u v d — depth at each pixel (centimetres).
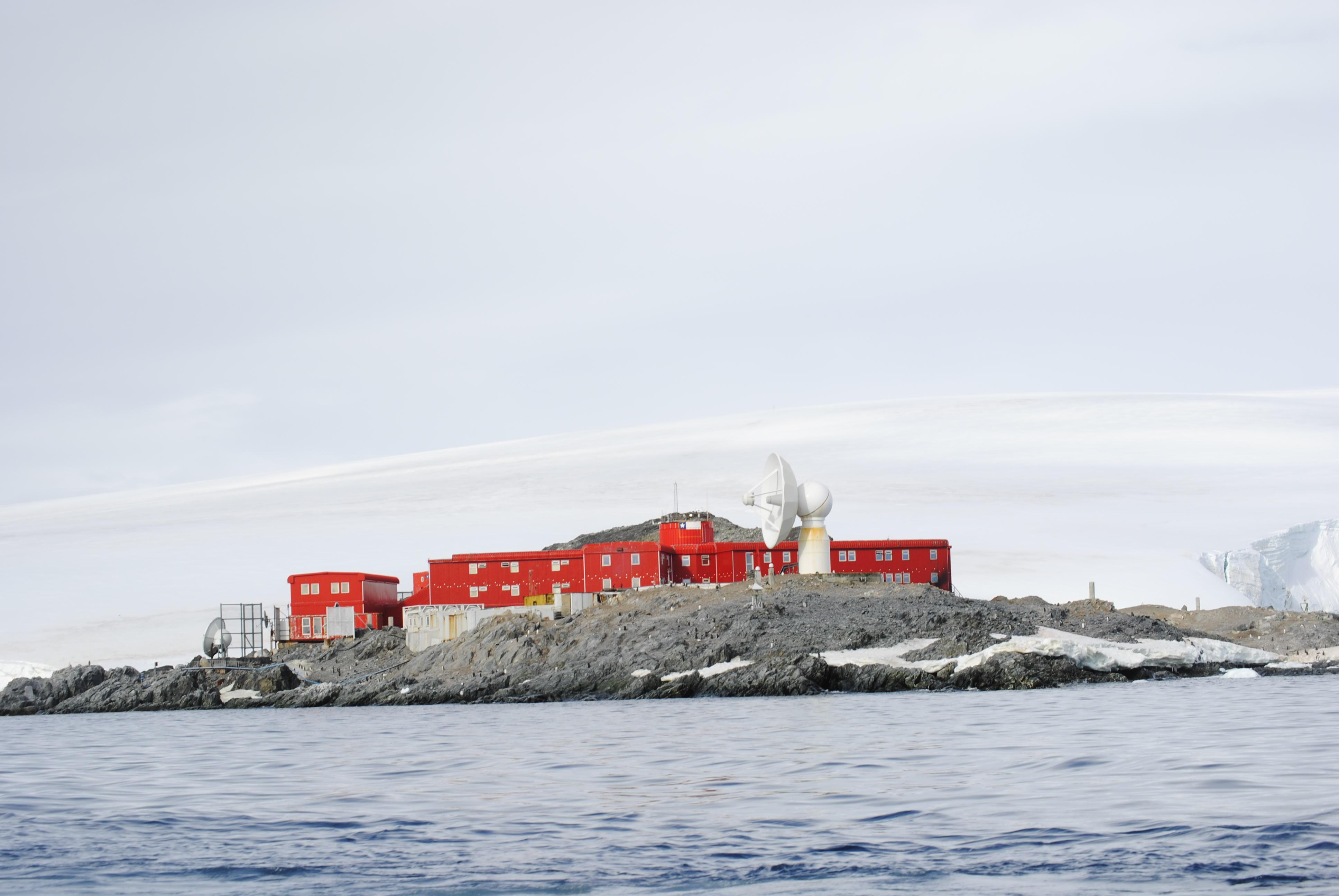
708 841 4400
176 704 13588
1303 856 3878
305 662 14250
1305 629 13450
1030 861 3953
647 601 13075
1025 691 10338
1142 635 12019
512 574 14500
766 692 10750
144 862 4434
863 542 14750
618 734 7969
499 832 4728
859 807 4916
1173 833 4222
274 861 4378
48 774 7194
